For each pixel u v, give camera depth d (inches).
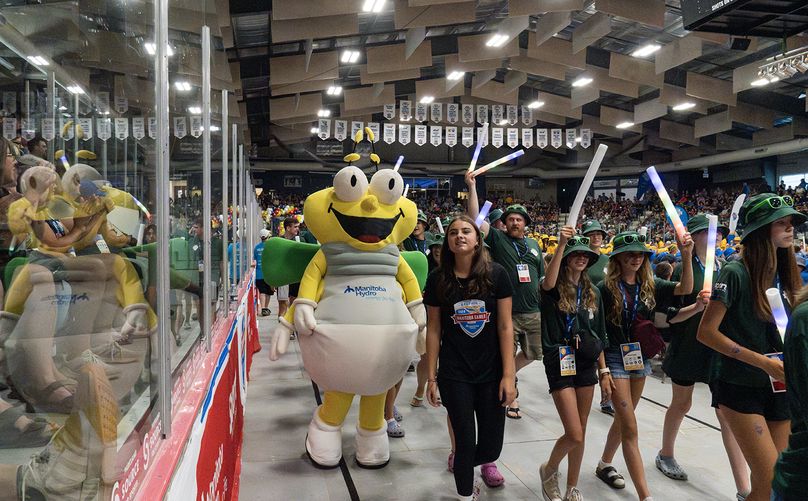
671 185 1255.5
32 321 33.5
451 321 109.4
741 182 1141.7
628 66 609.3
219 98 114.6
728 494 126.2
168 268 50.5
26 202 34.7
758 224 86.1
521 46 583.8
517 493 126.0
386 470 136.8
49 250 35.7
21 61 38.6
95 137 48.4
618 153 1171.3
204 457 65.6
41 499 31.6
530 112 746.8
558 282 116.3
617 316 122.6
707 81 651.5
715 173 1205.7
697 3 304.5
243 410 164.9
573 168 1337.4
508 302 109.7
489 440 108.9
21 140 37.6
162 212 49.4
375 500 121.2
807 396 58.4
